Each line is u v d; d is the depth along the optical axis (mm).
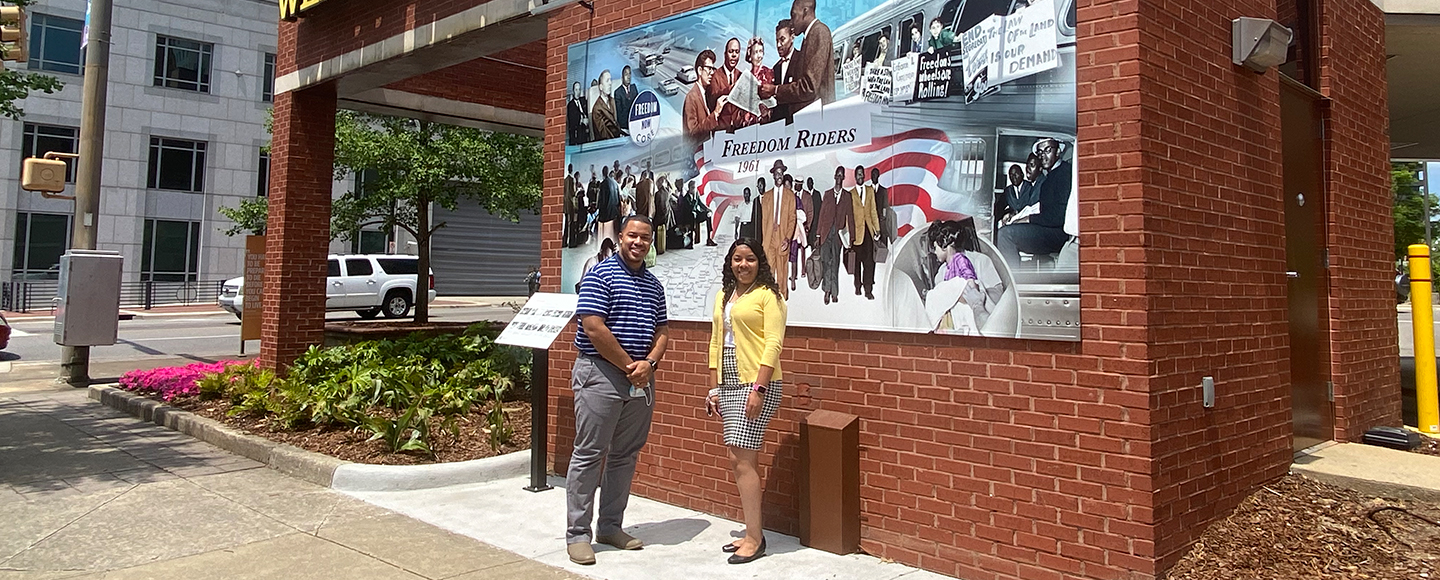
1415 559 4230
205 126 30922
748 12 5637
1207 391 4363
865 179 4973
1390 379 6875
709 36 5852
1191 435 4273
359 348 9992
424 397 8055
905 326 4766
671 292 6016
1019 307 4344
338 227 16547
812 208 5223
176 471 6734
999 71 4465
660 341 5039
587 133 6668
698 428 5844
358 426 7398
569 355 6773
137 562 4695
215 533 5219
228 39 31359
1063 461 4203
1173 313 4172
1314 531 4469
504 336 6211
